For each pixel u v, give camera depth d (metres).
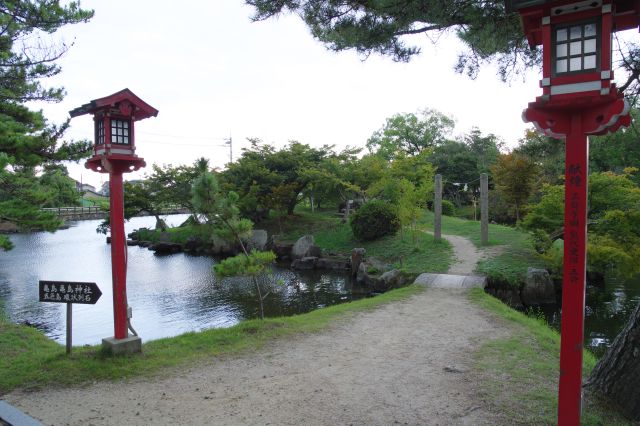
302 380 6.15
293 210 34.41
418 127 41.50
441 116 41.56
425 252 19.30
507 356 7.07
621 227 13.91
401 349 7.61
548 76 3.59
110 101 6.69
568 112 3.64
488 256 17.52
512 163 24.23
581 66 3.50
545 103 3.56
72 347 7.67
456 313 10.33
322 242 25.59
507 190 25.45
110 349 6.95
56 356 6.91
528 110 3.65
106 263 25.44
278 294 17.30
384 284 16.50
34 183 14.08
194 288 18.55
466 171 36.81
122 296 7.12
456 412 5.07
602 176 15.45
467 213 35.75
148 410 5.24
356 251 20.89
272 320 9.37
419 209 19.95
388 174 24.03
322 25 7.30
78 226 50.97
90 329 13.06
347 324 9.31
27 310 15.34
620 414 4.64
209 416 5.07
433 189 22.12
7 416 4.65
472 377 6.16
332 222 29.23
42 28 11.09
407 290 13.29
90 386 5.93
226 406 5.33
